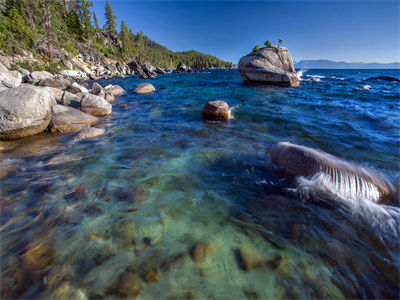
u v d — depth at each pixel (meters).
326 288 1.83
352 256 2.14
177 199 3.15
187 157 4.71
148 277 1.92
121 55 67.19
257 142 5.64
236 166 4.27
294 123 7.20
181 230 2.51
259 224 2.62
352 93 13.56
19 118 5.66
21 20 31.48
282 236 2.42
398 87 16.92
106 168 4.14
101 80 32.06
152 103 11.43
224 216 2.78
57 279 1.88
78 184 3.51
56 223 2.58
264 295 1.77
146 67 39.78
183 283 1.87
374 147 5.20
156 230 2.50
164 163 4.40
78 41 50.69
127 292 1.78
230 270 1.99
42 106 6.10
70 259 2.09
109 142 5.68
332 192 3.16
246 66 20.50
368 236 2.41
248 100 11.59
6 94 5.73
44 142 5.64
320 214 2.78
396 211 2.86
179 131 6.65
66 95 9.21
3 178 3.69
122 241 2.32
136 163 4.39
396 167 4.23
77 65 39.41
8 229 2.47
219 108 7.88
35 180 3.63
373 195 3.09
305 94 13.54
